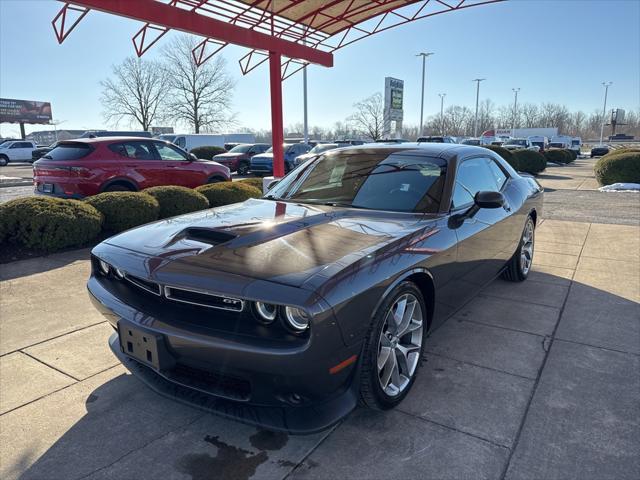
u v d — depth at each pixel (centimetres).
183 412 253
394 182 335
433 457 214
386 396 239
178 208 736
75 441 228
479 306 405
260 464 212
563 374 287
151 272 224
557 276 492
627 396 263
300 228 268
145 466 211
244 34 938
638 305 404
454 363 303
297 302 185
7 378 286
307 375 193
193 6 898
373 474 204
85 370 297
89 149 813
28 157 3497
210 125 4959
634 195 1230
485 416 245
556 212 923
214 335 200
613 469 205
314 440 228
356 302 206
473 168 376
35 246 569
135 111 4928
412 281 264
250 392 205
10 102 5728
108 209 654
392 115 3406
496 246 378
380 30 1164
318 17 1089
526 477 201
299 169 402
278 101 1055
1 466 211
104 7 707
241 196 842
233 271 209
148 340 215
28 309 396
